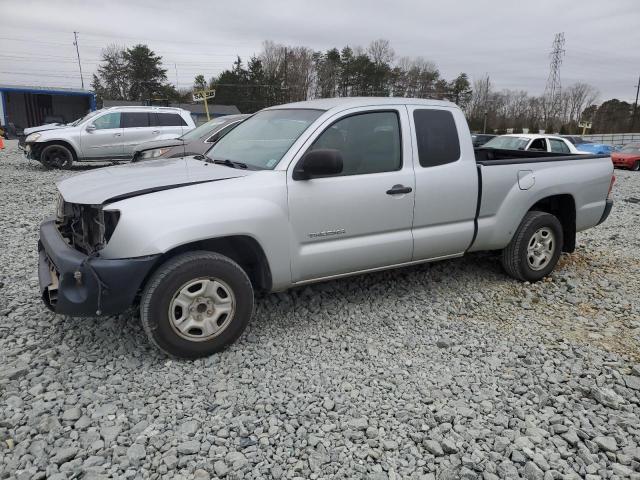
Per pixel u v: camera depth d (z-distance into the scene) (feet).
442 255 15.97
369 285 17.04
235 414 10.16
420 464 8.93
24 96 107.14
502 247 17.19
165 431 9.60
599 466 9.02
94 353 12.21
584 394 11.21
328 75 262.67
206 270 11.74
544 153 20.29
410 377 11.67
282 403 10.58
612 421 10.19
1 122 106.01
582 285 17.98
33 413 9.83
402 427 9.88
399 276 17.93
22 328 13.35
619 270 19.99
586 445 9.55
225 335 12.25
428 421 10.03
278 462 8.90
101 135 50.93
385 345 13.20
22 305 14.84
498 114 258.37
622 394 11.21
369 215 13.99
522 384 11.54
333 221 13.48
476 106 259.80
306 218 13.07
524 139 54.65
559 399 10.89
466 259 19.98
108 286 11.02
